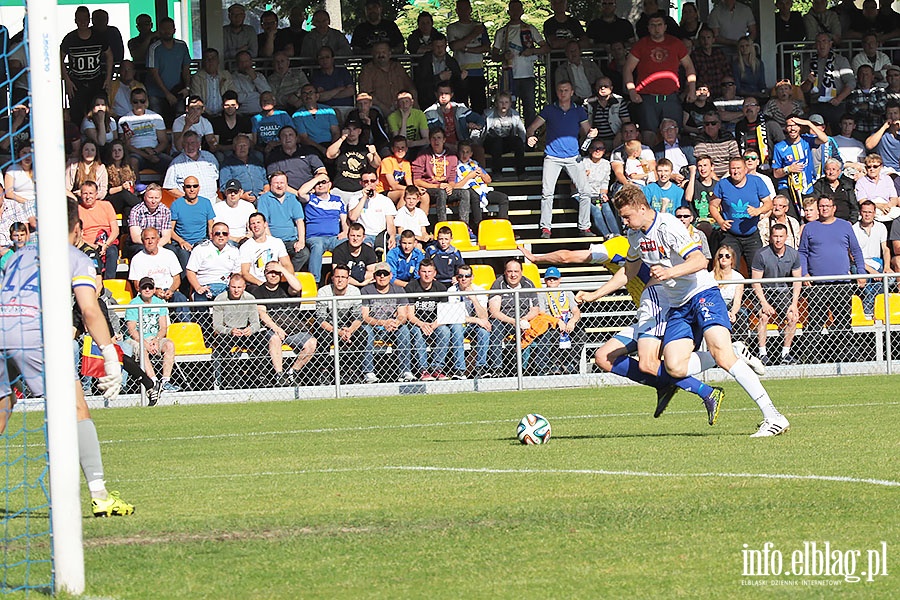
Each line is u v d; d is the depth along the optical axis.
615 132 50.16
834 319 38.47
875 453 19.55
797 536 13.20
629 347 23.28
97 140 46.94
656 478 17.53
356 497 16.81
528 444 22.64
